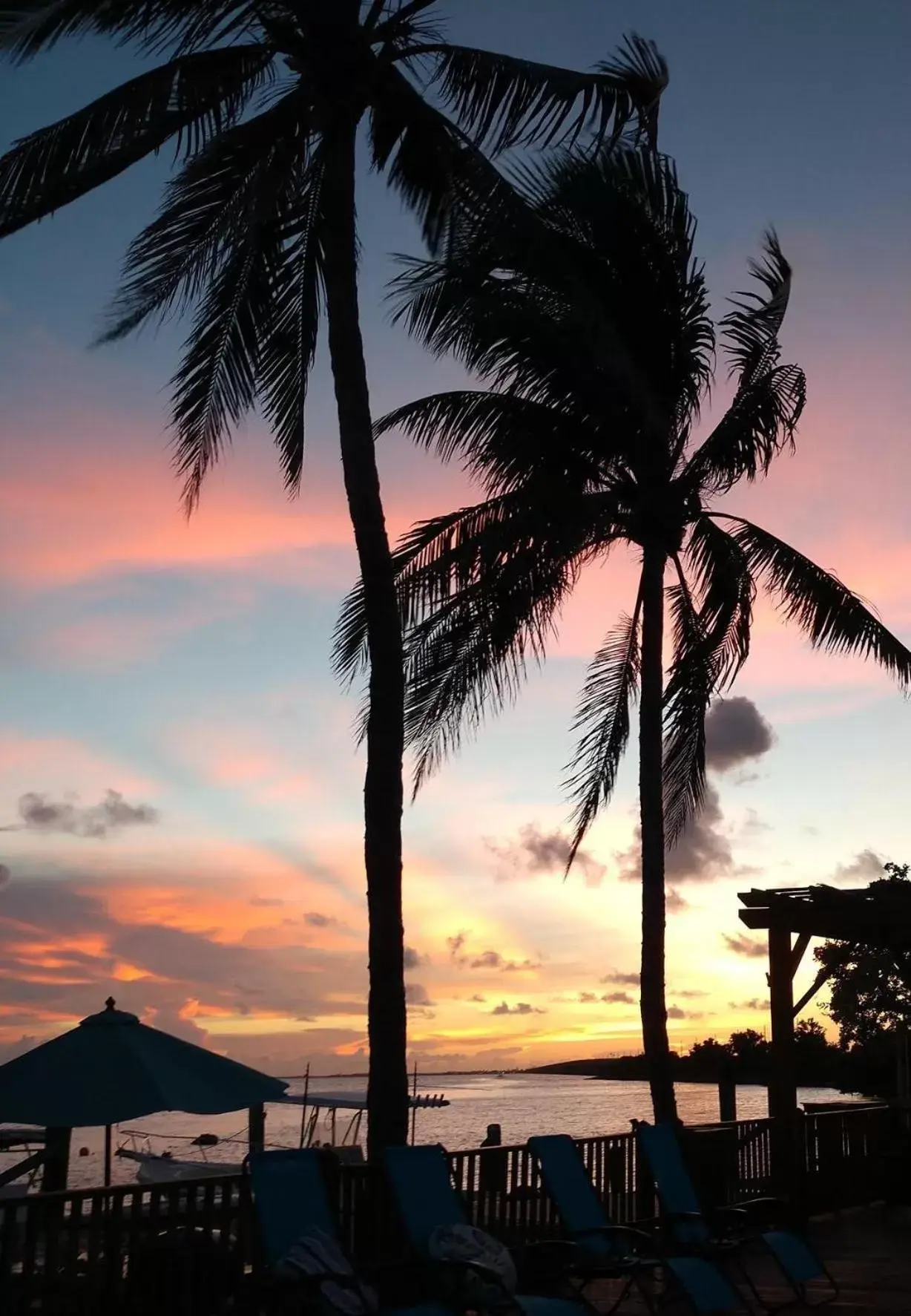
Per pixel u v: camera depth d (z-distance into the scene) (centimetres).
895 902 1378
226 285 1308
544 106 1229
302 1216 738
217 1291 743
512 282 1439
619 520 1567
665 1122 1427
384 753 1129
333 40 1199
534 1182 979
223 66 1229
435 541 1565
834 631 1597
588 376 1505
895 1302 963
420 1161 834
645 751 1542
